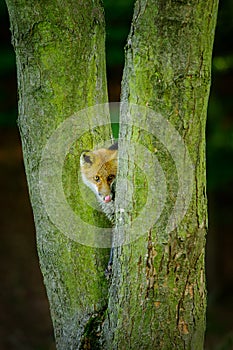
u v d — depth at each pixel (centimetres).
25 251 1650
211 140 1614
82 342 540
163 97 456
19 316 1462
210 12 450
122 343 499
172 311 488
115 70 1789
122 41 1498
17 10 522
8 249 1645
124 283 493
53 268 560
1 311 1466
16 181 1917
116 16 1434
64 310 560
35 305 1499
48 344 1367
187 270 482
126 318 496
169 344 492
